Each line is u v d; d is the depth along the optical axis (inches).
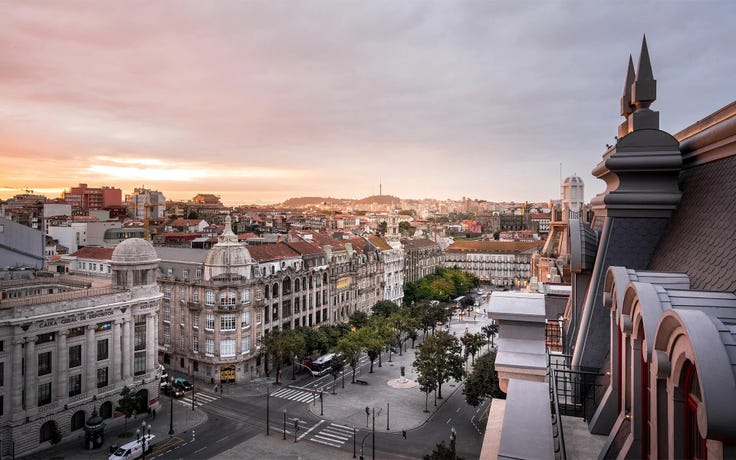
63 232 6875.0
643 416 414.6
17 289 3272.6
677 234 524.1
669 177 572.4
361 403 3489.2
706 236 444.5
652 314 362.9
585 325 633.6
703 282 409.7
